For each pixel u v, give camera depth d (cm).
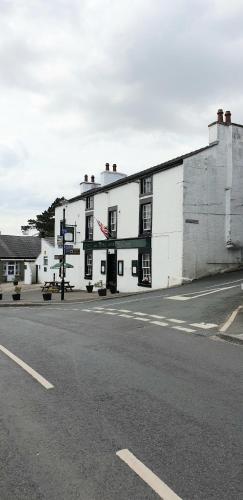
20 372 728
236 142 2647
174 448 421
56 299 2581
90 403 559
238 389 608
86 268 3528
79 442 439
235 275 2467
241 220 2639
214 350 870
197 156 2492
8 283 4878
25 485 358
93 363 775
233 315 1290
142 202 2786
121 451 416
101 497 339
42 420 503
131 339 1012
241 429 466
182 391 601
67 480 365
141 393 595
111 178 3622
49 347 939
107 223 3198
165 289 2319
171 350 875
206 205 2519
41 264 4444
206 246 2512
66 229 2847
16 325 1346
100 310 1698
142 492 345
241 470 378
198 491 346
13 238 5534
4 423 497
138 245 2798
